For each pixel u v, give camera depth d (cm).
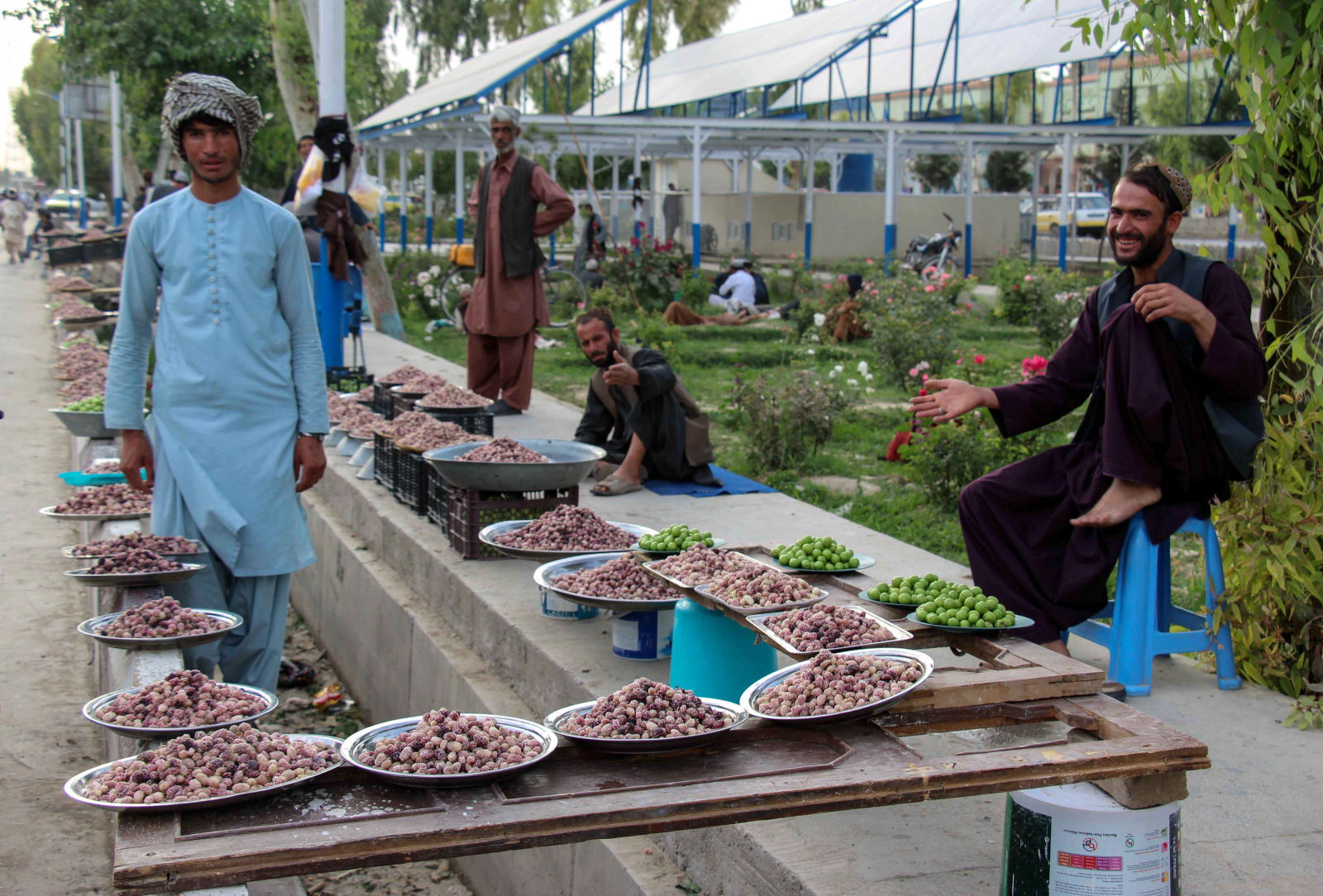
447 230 3962
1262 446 383
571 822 211
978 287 2545
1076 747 237
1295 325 382
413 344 1470
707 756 245
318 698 569
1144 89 2762
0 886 335
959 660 384
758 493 632
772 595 326
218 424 381
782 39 2784
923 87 2808
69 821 375
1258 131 370
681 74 3141
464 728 239
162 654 348
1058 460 379
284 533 393
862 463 811
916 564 498
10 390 1161
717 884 288
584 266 1995
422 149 2984
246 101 373
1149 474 349
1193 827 283
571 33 2041
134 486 400
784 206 3192
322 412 400
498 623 436
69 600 598
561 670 381
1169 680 383
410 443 564
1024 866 239
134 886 192
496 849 208
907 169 4278
